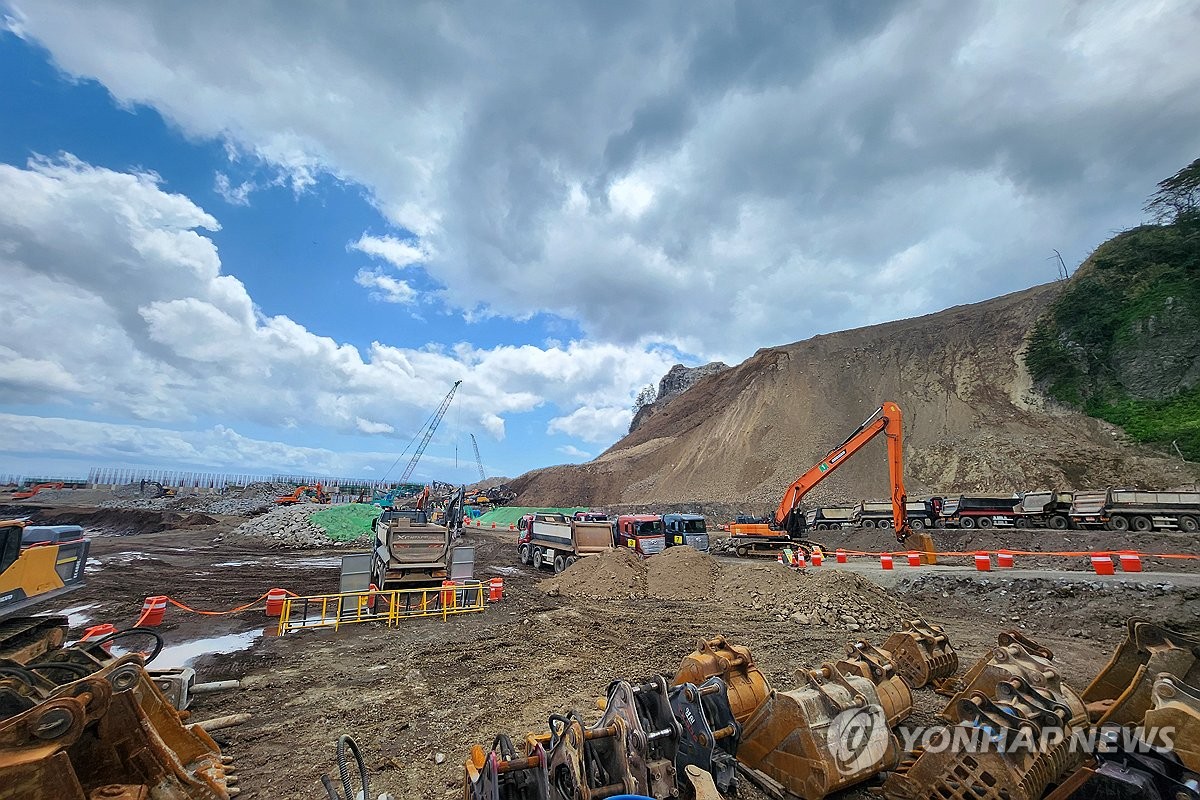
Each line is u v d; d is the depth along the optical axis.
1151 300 41.00
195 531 41.38
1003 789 4.14
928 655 8.30
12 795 2.66
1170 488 29.69
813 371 63.09
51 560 6.61
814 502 42.69
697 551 20.08
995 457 37.44
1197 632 11.76
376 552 15.95
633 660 10.34
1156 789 3.98
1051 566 18.86
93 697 3.34
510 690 8.67
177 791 3.60
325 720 7.47
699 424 77.00
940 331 61.00
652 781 4.04
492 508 67.12
